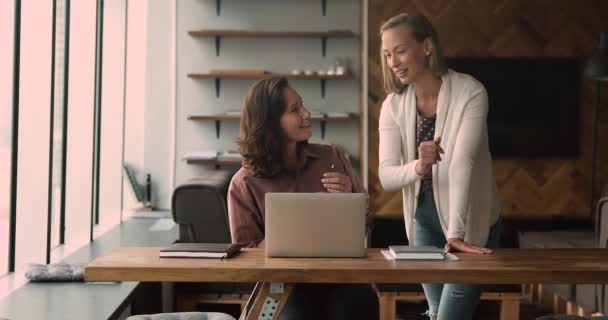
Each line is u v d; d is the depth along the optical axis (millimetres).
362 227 2438
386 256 2459
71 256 4676
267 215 2434
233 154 6980
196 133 7270
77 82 5465
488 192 2814
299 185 2855
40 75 4496
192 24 7203
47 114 4527
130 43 7266
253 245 2787
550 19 6855
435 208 2893
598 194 6906
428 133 2855
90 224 5359
